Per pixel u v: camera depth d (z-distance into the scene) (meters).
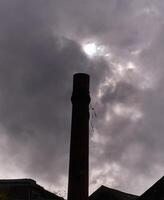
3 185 33.31
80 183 24.44
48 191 34.50
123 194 30.58
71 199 24.20
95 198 30.06
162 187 26.70
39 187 33.75
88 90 26.95
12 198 32.72
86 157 25.19
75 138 25.48
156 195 26.91
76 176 24.59
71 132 25.81
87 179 24.78
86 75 27.16
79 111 26.14
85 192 24.41
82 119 25.92
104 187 30.12
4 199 32.25
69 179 24.69
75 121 25.95
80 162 24.88
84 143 25.39
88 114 26.34
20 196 32.78
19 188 33.09
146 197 27.39
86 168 24.94
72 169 24.81
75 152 25.14
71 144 25.50
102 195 30.14
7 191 32.59
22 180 33.22
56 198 35.16
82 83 26.84
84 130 25.72
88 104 26.59
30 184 32.97
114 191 29.98
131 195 31.30
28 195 32.69
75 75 27.22
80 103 26.34
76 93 26.61
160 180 26.73
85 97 26.52
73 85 27.08
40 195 34.16
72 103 26.59
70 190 24.44
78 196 24.19
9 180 33.44
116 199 29.53
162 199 26.48
